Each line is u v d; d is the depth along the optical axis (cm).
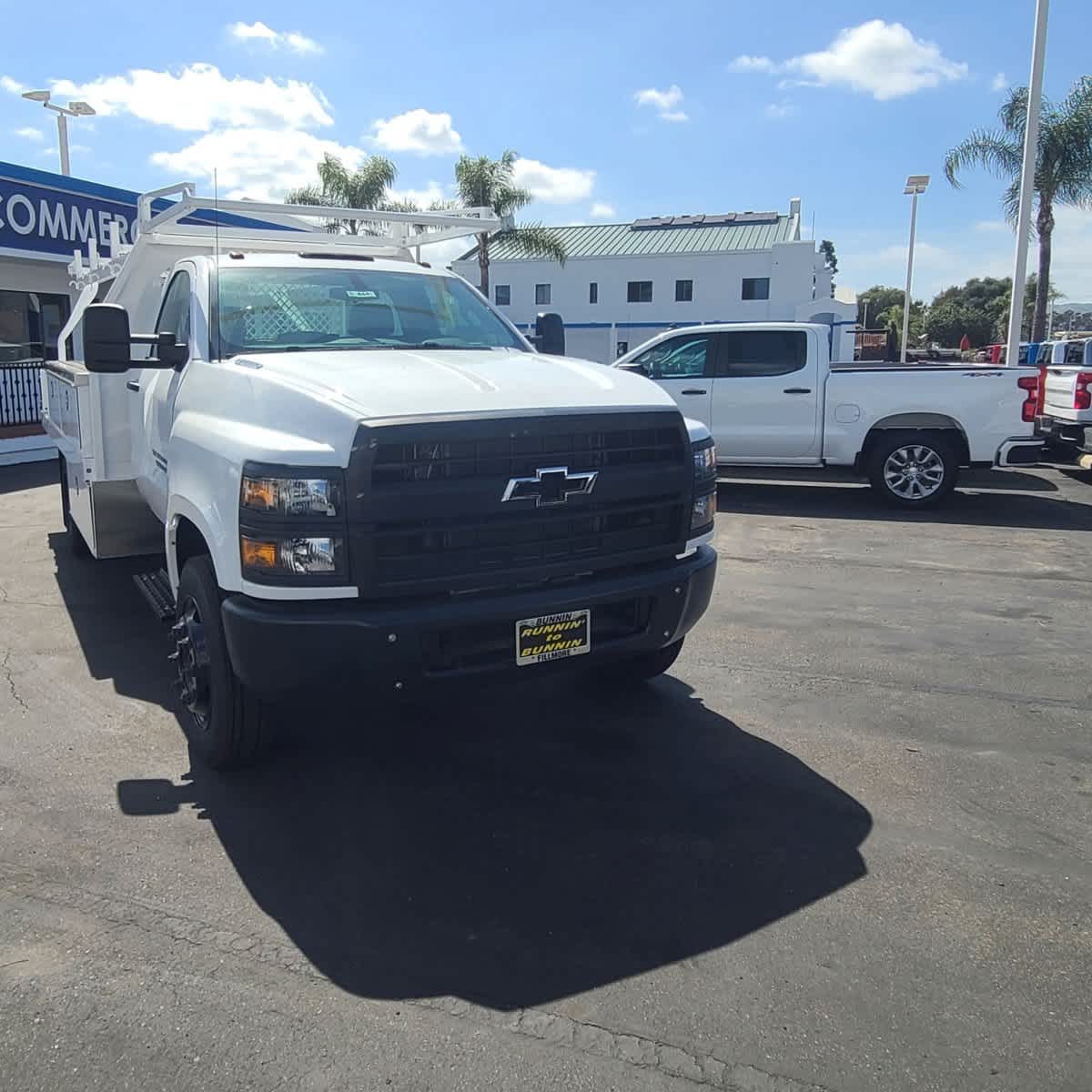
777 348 1111
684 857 355
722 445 1138
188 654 427
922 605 688
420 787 411
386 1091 244
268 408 374
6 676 541
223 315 470
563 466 371
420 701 365
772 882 339
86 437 602
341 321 494
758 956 298
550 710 495
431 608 353
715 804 395
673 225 5400
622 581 394
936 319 7412
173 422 457
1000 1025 268
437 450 348
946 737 460
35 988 282
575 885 337
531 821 382
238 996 279
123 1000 278
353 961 296
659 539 405
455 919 317
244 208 544
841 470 1133
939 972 290
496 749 449
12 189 1594
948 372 1050
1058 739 457
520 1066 253
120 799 399
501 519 362
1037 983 285
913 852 358
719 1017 271
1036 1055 257
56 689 521
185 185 526
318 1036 264
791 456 1116
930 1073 250
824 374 1094
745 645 597
